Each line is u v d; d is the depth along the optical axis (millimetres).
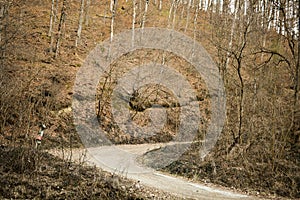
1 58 16844
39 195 7234
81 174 8781
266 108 15242
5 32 18391
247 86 17297
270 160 12234
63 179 8148
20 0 25828
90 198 7555
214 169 11961
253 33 19062
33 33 25375
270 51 15688
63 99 18297
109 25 31453
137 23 32812
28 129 10180
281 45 20188
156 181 10695
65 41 26141
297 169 11445
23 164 8164
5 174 7746
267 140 13680
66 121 17203
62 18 26000
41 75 19234
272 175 11227
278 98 15094
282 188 10453
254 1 16219
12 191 7176
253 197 9766
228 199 9328
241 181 11117
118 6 36281
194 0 39844
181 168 12688
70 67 22031
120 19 33312
